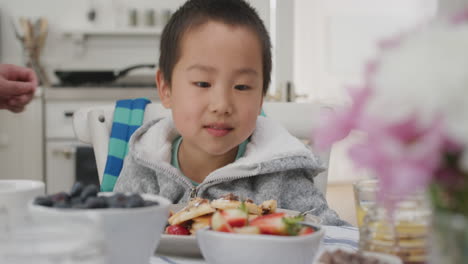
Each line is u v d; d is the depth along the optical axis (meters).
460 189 0.29
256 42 1.00
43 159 2.75
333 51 4.11
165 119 1.17
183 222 0.63
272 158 1.02
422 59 0.28
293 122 1.30
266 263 0.48
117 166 1.19
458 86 0.27
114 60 3.62
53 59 3.55
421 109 0.27
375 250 0.48
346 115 0.32
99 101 2.75
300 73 4.12
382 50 0.31
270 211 0.66
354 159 0.29
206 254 0.51
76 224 0.33
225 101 0.97
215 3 1.02
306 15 4.09
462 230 0.29
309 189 1.08
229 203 0.63
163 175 1.07
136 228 0.45
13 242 0.31
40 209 0.44
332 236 0.67
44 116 2.74
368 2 4.15
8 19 3.50
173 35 1.04
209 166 1.15
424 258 0.46
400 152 0.28
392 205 0.32
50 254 0.30
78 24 3.58
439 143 0.27
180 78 1.02
